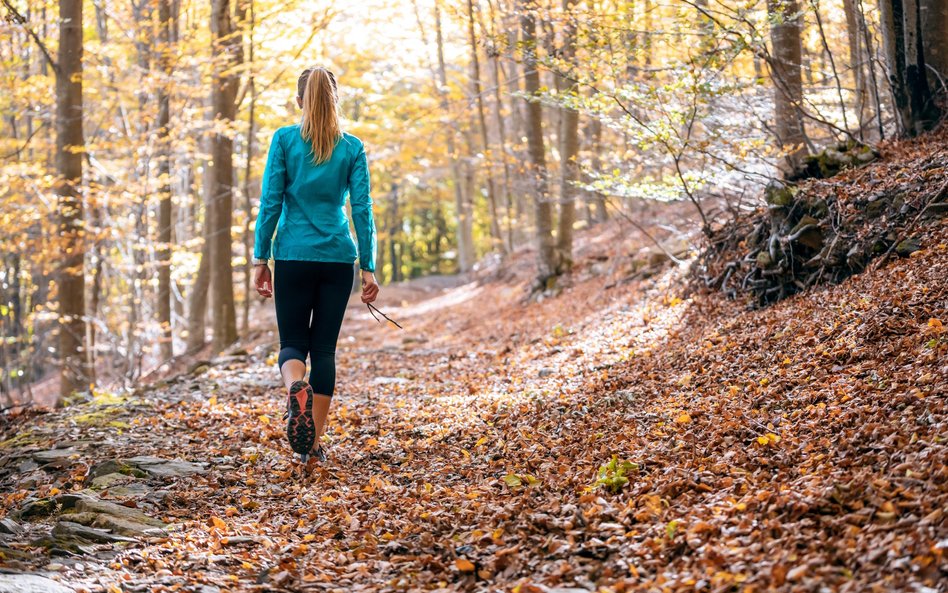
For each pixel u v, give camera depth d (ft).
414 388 25.38
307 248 14.10
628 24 25.45
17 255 51.60
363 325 62.54
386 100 83.10
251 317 84.17
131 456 16.15
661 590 8.27
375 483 13.74
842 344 16.39
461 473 14.37
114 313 63.41
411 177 85.66
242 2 44.55
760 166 28.58
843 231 21.44
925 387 12.67
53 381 73.10
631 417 16.21
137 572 10.00
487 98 68.33
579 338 29.78
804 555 8.54
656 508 10.66
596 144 42.50
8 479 15.49
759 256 23.44
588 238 64.13
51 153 52.54
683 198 29.76
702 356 19.95
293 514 12.65
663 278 33.09
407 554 10.61
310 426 13.52
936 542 7.98
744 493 10.78
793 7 26.25
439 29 64.90
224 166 45.88
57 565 9.91
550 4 29.84
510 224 78.02
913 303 16.49
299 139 14.21
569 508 11.13
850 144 25.32
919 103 25.36
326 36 53.16
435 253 164.55
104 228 43.70
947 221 19.40
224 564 10.37
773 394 15.25
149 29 46.34
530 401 19.72
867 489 9.63
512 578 9.53
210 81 44.68
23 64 46.32
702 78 24.94
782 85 27.09
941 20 24.85
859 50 28.76
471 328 45.11
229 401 23.16
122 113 46.75
